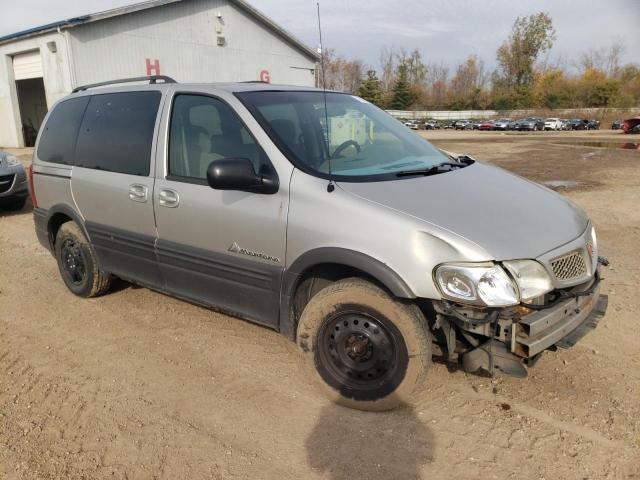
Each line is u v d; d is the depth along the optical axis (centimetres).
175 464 282
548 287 284
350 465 278
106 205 440
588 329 310
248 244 346
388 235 289
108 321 461
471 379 351
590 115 5606
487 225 292
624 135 3672
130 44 2222
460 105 7806
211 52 2527
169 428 312
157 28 2302
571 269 300
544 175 1280
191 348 408
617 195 976
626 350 386
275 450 291
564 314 295
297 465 279
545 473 269
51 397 347
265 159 339
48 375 375
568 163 1539
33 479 273
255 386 353
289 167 329
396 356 303
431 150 417
